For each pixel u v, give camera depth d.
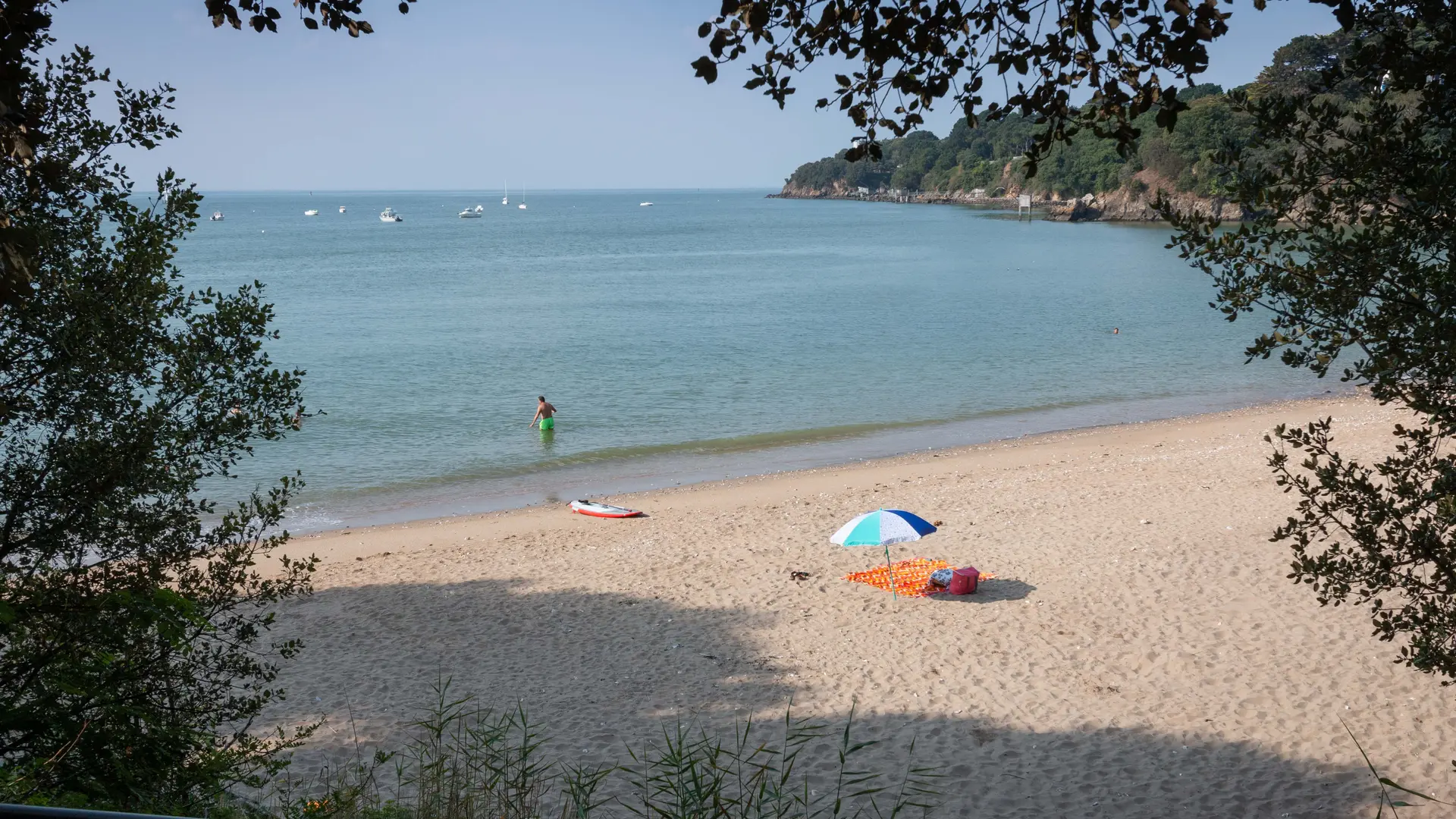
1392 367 4.57
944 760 10.09
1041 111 4.53
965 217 195.00
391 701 11.86
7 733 5.43
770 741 10.57
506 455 26.89
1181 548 16.22
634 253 117.25
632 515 20.81
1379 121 4.61
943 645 13.13
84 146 6.36
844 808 9.07
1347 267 4.63
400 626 14.44
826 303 63.16
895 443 27.92
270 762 7.23
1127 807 9.08
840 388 35.81
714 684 12.19
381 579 16.70
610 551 18.00
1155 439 26.78
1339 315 4.73
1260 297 5.00
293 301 65.31
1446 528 4.70
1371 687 11.11
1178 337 46.88
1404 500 4.90
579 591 15.79
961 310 58.41
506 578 16.56
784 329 51.03
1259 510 18.00
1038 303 61.34
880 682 12.09
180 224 6.79
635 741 10.67
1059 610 14.09
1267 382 35.44
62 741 5.37
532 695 11.98
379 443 28.12
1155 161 119.19
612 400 33.88
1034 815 8.99
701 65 4.62
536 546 18.61
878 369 39.47
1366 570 5.00
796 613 14.49
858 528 14.72
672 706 11.59
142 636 6.06
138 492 6.36
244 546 6.96
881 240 133.62
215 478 24.47
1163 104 4.33
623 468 25.62
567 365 40.78
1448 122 4.61
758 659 12.91
